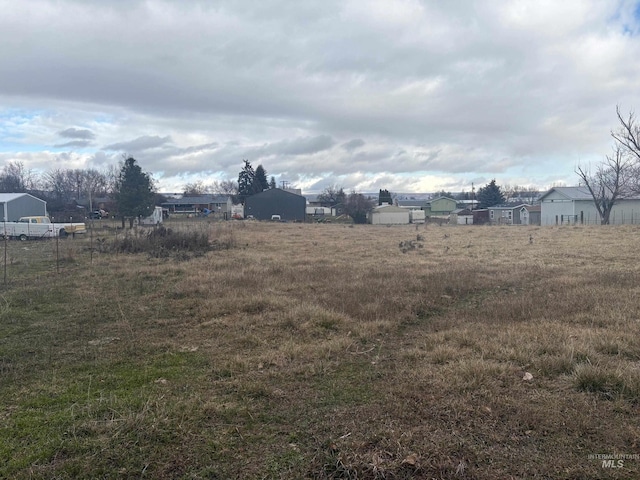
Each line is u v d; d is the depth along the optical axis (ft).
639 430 10.55
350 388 13.69
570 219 150.20
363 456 9.50
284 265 43.55
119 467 9.42
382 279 34.04
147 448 10.11
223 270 40.01
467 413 11.51
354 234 99.19
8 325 22.63
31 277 38.52
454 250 59.11
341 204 266.77
